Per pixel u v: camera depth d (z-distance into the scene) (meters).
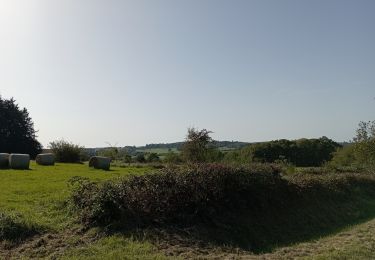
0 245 11.32
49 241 11.62
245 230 14.67
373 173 37.97
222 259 10.96
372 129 43.66
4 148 67.81
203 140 40.81
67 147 47.53
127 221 12.90
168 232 12.70
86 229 12.57
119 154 56.88
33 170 31.27
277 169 20.84
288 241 15.17
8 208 14.56
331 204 23.36
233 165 18.31
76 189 15.20
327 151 72.25
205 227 13.77
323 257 11.57
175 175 15.27
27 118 71.44
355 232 17.27
